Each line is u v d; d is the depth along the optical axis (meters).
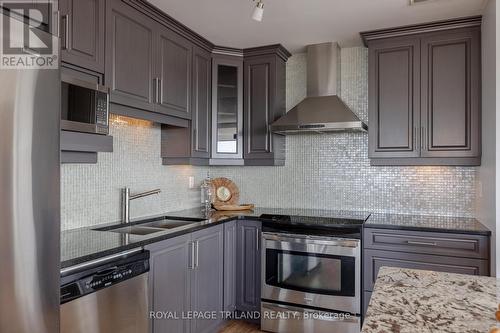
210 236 2.81
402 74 2.98
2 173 1.15
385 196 3.32
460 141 2.81
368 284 2.76
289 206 3.67
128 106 2.38
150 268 2.13
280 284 2.96
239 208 3.46
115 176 2.73
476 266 2.48
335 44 3.31
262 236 3.04
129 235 2.18
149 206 3.07
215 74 3.45
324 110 3.17
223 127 3.50
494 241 2.34
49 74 1.32
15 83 1.19
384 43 3.04
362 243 2.77
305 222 2.88
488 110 2.51
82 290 1.62
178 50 2.92
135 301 1.94
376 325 0.97
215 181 3.69
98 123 1.93
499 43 2.28
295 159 3.66
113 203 2.71
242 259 3.17
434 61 2.88
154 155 3.14
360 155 3.42
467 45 2.79
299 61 3.65
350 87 3.44
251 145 3.48
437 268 2.58
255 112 3.47
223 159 3.48
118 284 1.82
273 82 3.41
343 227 2.77
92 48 2.07
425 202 3.19
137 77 2.44
